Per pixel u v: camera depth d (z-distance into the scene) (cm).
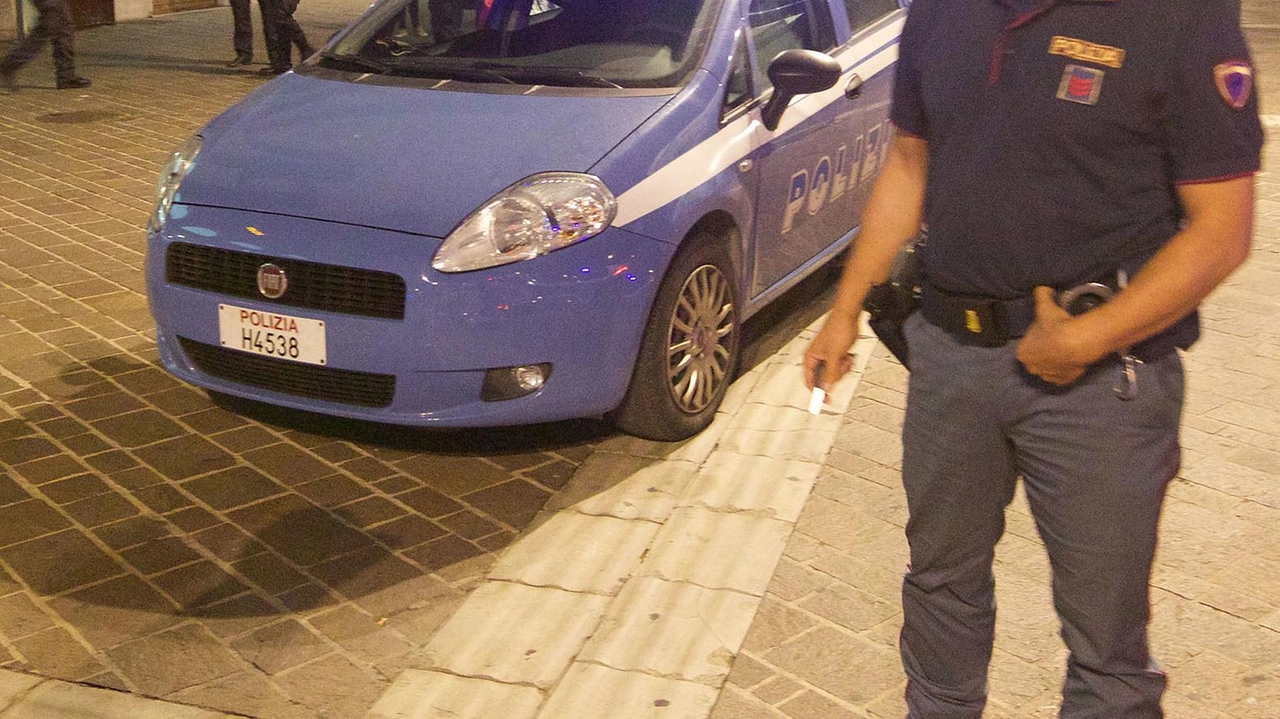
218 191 397
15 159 815
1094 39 182
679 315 410
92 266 598
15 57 1055
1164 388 196
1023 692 283
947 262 203
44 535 356
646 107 417
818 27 518
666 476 396
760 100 455
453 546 357
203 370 408
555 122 405
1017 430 206
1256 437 416
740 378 476
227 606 324
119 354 490
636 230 384
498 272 365
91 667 297
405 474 399
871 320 222
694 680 288
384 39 477
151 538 356
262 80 1136
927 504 221
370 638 312
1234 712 278
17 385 458
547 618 319
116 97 1034
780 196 465
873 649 302
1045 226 191
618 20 458
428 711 282
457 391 373
